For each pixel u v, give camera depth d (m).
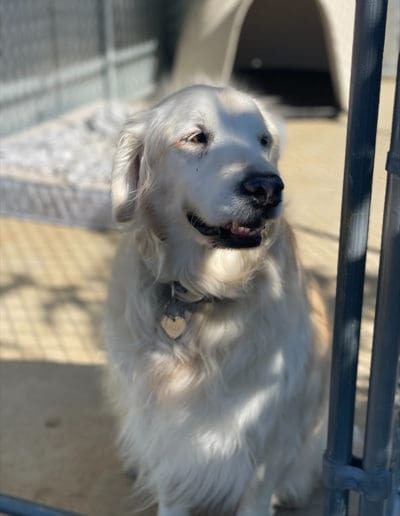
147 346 0.76
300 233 1.46
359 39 0.47
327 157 1.96
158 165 0.76
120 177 0.79
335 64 2.64
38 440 1.04
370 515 0.60
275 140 0.84
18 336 1.34
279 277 0.75
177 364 0.76
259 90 3.27
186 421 0.77
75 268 1.63
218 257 0.73
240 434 0.77
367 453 0.58
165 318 0.75
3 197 1.92
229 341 0.74
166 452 0.81
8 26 2.41
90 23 2.87
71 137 2.33
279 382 0.75
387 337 0.53
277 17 3.54
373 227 0.62
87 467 0.99
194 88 0.77
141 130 0.79
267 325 0.73
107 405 1.09
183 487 0.83
